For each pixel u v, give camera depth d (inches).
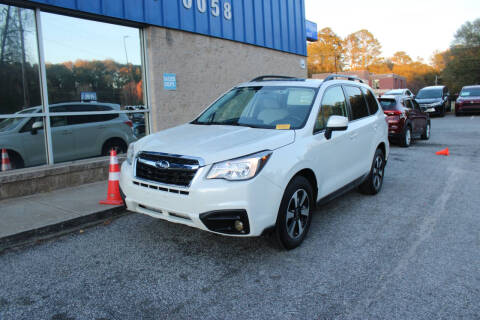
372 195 251.4
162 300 123.8
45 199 228.7
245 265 148.2
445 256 155.6
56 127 261.4
